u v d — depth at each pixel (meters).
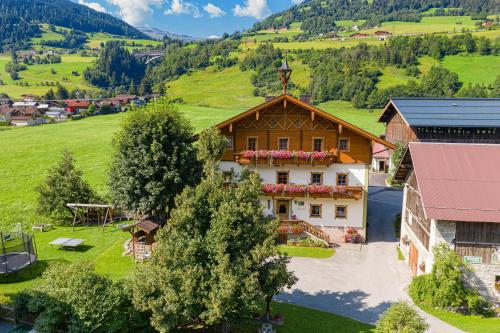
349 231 37.53
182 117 38.88
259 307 20.28
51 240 38.88
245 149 38.16
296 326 24.11
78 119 124.38
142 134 35.09
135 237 34.03
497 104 46.31
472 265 26.73
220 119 110.12
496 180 27.58
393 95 120.62
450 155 29.34
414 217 31.97
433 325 24.52
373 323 24.66
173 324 19.38
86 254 35.19
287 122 37.41
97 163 67.69
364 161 37.16
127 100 157.75
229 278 19.08
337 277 30.97
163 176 34.81
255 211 21.80
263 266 21.67
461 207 26.20
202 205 21.58
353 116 112.31
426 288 26.89
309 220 38.34
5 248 31.39
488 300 26.75
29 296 22.70
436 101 48.41
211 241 20.62
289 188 37.09
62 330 20.44
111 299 19.98
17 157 72.06
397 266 32.94
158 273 20.38
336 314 25.73
